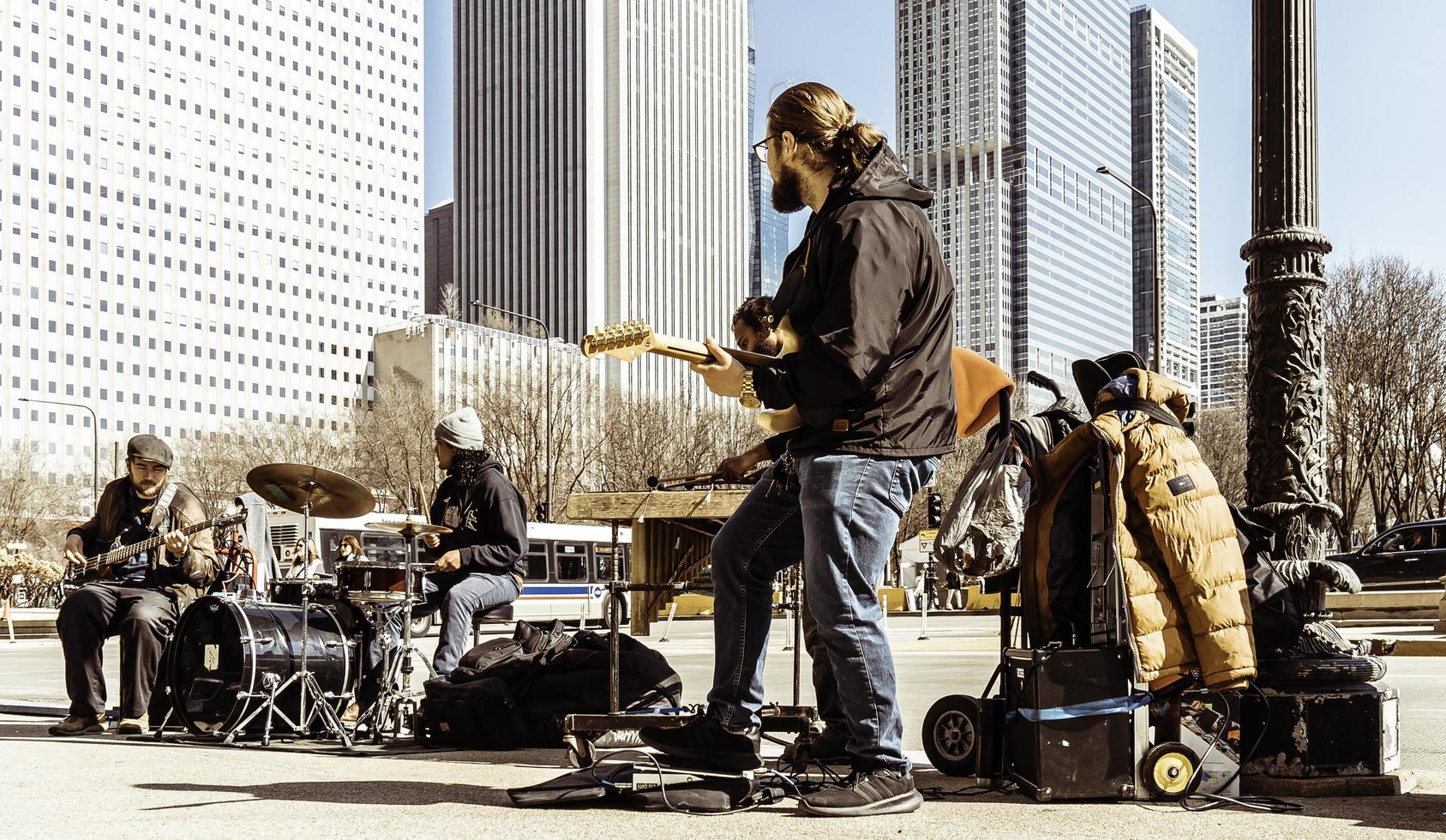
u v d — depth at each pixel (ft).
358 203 510.99
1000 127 570.46
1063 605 12.97
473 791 13.00
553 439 138.31
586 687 18.04
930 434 11.63
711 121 505.66
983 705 12.83
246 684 18.15
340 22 510.99
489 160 504.02
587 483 143.13
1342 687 12.73
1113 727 12.01
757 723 12.42
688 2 498.28
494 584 20.18
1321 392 13.89
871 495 11.37
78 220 431.43
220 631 19.01
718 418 148.97
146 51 450.71
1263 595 13.00
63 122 430.20
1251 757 12.78
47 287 422.00
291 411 478.59
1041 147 581.94
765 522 12.30
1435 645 42.93
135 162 446.19
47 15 427.74
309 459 200.75
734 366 11.18
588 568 104.27
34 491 227.40
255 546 22.76
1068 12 612.29
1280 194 14.16
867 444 11.38
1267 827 10.74
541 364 143.84
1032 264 565.94
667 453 141.90
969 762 13.92
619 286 455.22
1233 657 11.56
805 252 11.81
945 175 586.04
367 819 11.19
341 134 507.71
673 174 483.51
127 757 16.48
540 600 99.30
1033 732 12.06
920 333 11.59
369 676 19.99
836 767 14.21
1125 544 11.87
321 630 19.35
